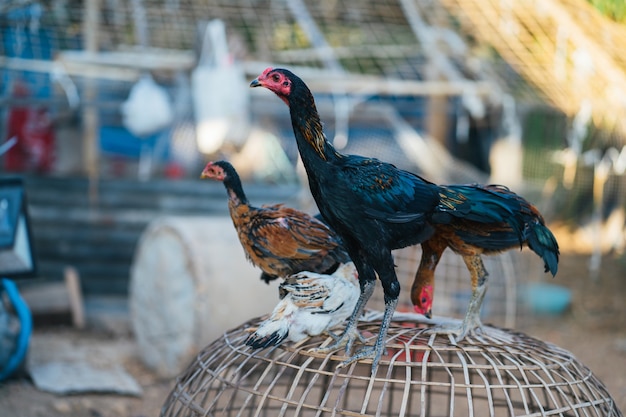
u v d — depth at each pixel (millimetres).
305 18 8219
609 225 10016
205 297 5266
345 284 2891
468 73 8133
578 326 7457
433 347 2752
